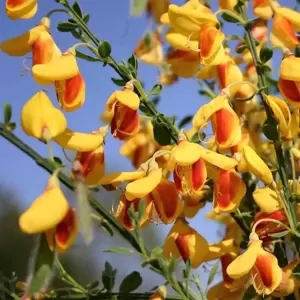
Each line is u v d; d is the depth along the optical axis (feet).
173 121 1.25
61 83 1.16
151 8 1.30
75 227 1.05
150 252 1.17
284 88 1.19
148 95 1.25
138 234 1.15
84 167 1.15
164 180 1.18
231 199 1.16
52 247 1.05
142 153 1.30
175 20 1.23
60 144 1.14
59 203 1.04
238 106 1.30
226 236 1.31
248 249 1.14
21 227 1.03
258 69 1.22
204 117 1.19
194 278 1.20
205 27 1.23
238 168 1.18
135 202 1.18
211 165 1.18
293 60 1.19
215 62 1.23
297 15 1.25
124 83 1.25
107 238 1.20
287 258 1.24
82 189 1.03
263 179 1.15
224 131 1.18
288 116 1.18
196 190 1.15
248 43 1.24
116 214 1.18
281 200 1.16
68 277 1.20
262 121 1.30
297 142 1.29
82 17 1.24
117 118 1.19
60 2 1.23
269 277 1.13
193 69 1.31
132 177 1.15
